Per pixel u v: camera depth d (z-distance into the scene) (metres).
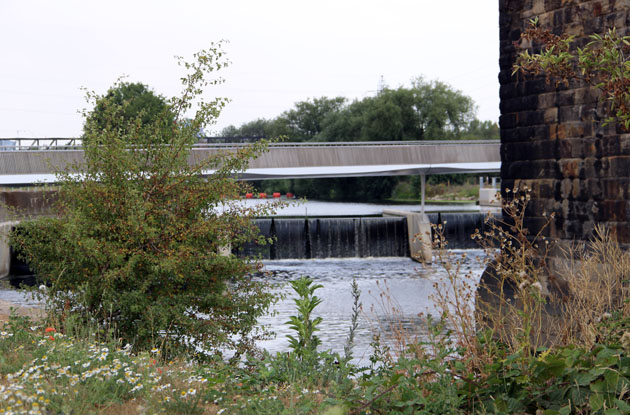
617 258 8.02
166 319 11.52
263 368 7.55
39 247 12.10
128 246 12.34
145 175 13.13
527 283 5.82
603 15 14.02
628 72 7.38
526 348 5.73
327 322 27.62
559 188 15.27
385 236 52.16
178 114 13.46
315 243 51.28
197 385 6.85
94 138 12.70
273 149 53.78
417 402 5.31
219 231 13.02
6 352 7.29
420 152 57.38
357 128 115.31
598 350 5.30
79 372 6.34
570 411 4.95
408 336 8.03
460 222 53.25
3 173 42.97
